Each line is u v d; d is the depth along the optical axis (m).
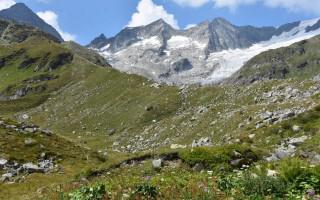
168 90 167.25
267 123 52.28
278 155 30.02
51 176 52.44
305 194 15.45
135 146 122.69
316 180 16.27
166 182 19.92
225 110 103.00
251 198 15.70
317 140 34.62
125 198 17.33
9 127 68.75
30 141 64.44
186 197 16.38
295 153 32.25
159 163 29.05
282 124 46.84
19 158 58.31
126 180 24.05
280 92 95.69
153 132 124.69
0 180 49.06
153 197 17.20
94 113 192.38
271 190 16.33
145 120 148.88
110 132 158.25
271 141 44.78
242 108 86.06
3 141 62.38
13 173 51.97
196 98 145.12
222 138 70.94
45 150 63.28
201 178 20.64
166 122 127.25
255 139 47.97
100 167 32.94
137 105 170.75
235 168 27.25
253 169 21.59
